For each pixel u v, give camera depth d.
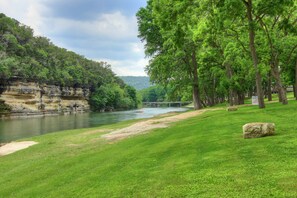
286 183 7.46
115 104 182.88
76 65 171.25
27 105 110.19
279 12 26.00
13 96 105.25
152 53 54.75
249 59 33.62
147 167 11.68
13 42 126.06
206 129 19.33
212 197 7.37
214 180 8.53
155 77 55.41
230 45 35.88
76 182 11.52
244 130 13.81
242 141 13.16
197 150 13.01
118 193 9.02
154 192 8.46
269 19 31.41
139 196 8.41
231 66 47.19
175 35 24.95
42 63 137.75
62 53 177.25
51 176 13.86
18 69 107.00
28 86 111.31
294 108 24.05
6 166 18.94
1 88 100.75
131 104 198.75
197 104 54.19
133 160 13.58
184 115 42.09
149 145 17.34
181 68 52.69
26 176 14.78
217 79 62.41
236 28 31.30
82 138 29.41
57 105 132.75
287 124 16.23
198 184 8.44
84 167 14.14
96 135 30.62
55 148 24.58
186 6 24.03
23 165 18.33
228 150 11.87
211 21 25.94
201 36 35.28
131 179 10.27
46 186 11.98
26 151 24.70
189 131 20.27
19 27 145.00
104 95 172.75
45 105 123.12
